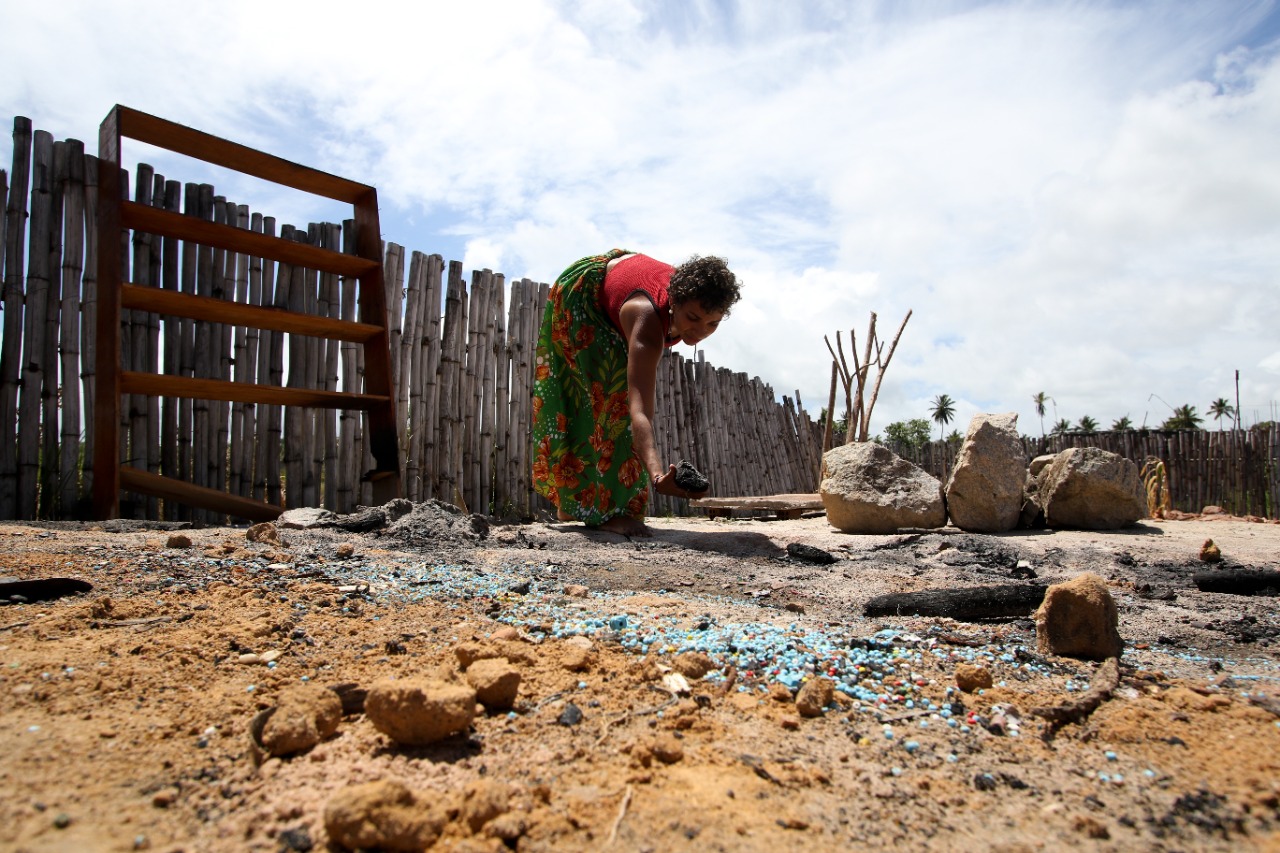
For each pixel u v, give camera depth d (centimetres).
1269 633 269
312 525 425
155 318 530
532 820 124
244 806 128
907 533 509
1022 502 521
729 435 1112
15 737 147
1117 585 353
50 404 485
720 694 183
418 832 118
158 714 161
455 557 358
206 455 543
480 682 167
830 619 266
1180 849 121
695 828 125
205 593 257
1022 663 214
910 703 182
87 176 502
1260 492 1295
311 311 603
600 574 334
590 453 459
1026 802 137
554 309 464
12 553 303
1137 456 1420
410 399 658
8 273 475
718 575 349
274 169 564
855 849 121
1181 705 179
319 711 153
